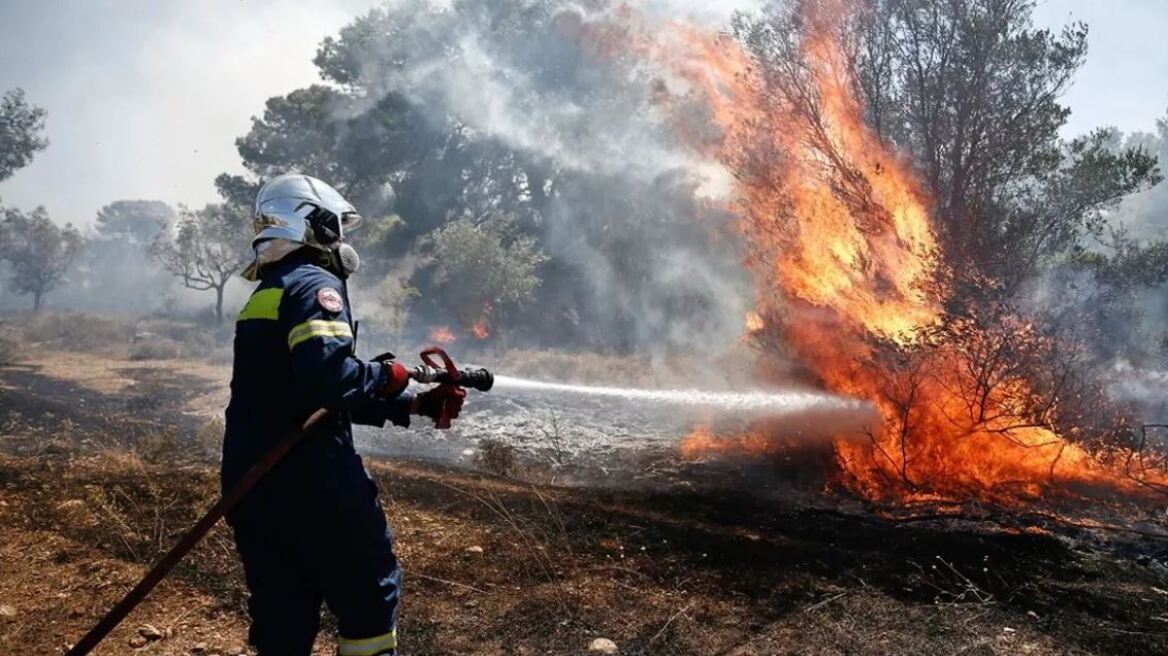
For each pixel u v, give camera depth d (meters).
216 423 8.08
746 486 6.62
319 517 2.51
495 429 9.98
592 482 7.04
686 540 4.85
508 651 3.48
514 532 4.87
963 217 8.10
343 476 2.55
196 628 3.63
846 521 5.53
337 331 2.51
